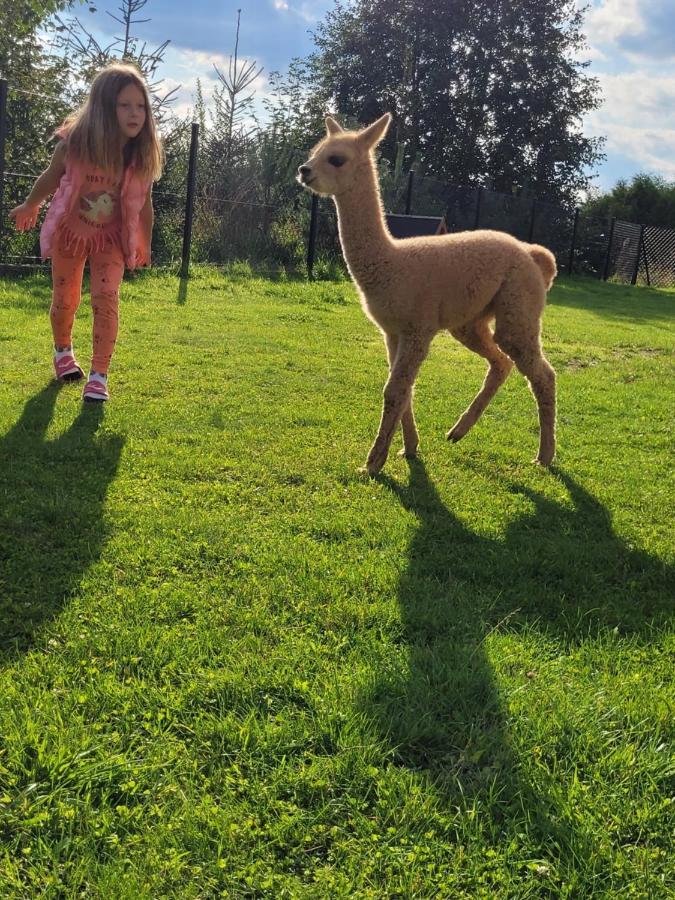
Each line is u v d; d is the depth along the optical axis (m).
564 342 10.37
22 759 1.91
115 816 1.79
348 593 2.93
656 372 8.54
